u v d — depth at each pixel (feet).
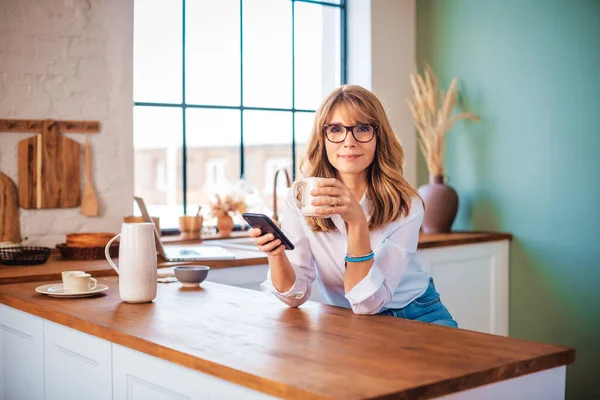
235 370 4.70
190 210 14.12
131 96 12.03
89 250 10.52
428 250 12.78
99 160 11.80
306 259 7.33
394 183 7.04
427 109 14.76
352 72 15.53
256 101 14.80
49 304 7.29
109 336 6.03
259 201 14.20
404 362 4.86
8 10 11.03
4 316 8.24
